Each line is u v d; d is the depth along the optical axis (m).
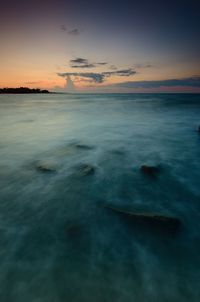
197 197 6.22
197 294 3.25
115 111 34.72
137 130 16.75
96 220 5.06
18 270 3.68
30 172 7.94
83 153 10.28
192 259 3.91
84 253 4.06
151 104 52.47
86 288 3.35
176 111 33.06
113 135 14.84
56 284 3.42
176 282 3.45
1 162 9.09
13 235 4.55
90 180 7.21
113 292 3.29
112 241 4.37
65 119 24.50
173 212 5.43
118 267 3.76
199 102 57.72
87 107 45.69
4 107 46.75
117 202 5.87
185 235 4.52
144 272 3.64
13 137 14.28
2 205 5.73
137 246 4.22
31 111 36.31
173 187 6.82
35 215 5.29
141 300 3.16
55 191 6.50
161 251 4.09
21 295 3.24
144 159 9.51
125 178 7.41
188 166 8.73
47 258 3.94
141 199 6.05
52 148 11.31
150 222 4.68
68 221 5.04
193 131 16.17
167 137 14.16
